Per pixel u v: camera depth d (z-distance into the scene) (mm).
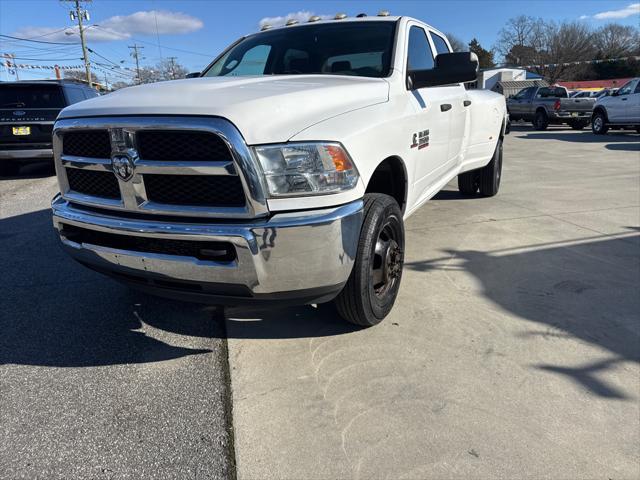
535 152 11820
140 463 2021
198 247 2314
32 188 7953
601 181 7609
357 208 2410
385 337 2912
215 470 1977
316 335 2963
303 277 2324
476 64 3240
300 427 2188
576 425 2172
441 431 2145
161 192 2383
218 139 2182
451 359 2680
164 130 2240
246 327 3094
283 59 3822
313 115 2408
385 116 2867
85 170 2633
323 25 3998
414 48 3865
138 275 2510
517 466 1953
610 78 59000
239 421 2236
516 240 4625
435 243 4578
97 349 2893
